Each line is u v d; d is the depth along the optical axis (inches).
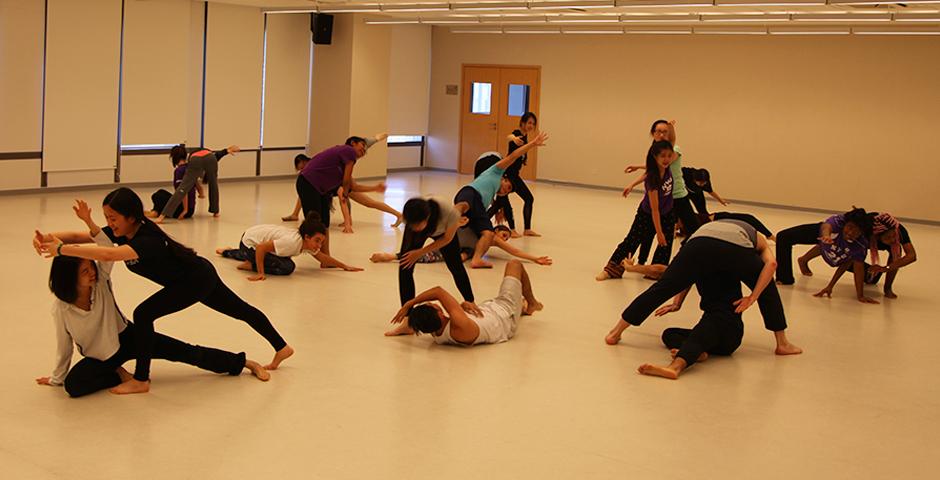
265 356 191.8
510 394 175.8
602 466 143.6
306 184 346.3
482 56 661.3
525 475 138.5
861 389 191.6
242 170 553.3
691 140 579.8
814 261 352.5
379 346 203.2
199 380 174.7
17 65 431.2
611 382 186.4
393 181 597.6
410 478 135.3
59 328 159.8
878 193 524.7
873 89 519.8
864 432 165.9
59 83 449.4
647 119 594.9
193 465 136.0
